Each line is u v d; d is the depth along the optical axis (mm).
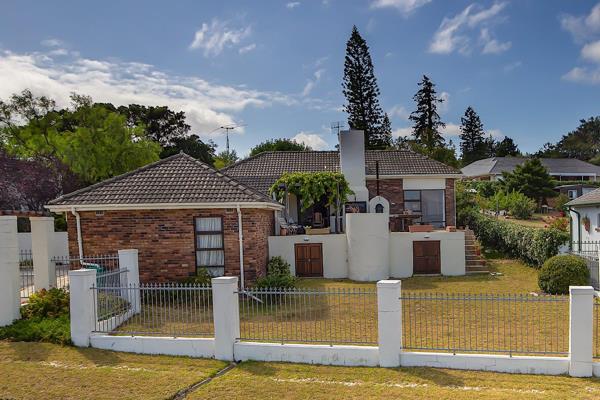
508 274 20438
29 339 11141
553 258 16312
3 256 11891
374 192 26141
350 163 25000
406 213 24828
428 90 67375
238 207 16250
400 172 26031
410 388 8281
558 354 9086
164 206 16062
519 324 11898
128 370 9398
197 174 17844
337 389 8320
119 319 12344
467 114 87688
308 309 14000
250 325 12164
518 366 8953
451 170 26516
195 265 16500
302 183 22344
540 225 34312
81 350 10570
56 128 36438
